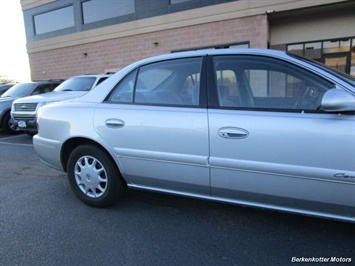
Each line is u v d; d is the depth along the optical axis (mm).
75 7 16125
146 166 2762
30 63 19234
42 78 18766
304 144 2127
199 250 2369
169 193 2812
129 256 2309
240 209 3057
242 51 2564
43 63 18500
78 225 2801
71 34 16625
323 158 2082
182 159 2564
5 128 8180
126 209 3117
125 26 14516
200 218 2895
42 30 18125
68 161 3207
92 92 3166
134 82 2932
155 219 2893
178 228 2715
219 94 2525
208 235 2586
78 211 3096
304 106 2246
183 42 12992
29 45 18906
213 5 12023
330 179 2084
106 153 2980
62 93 7102
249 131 2283
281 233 2582
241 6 11445
